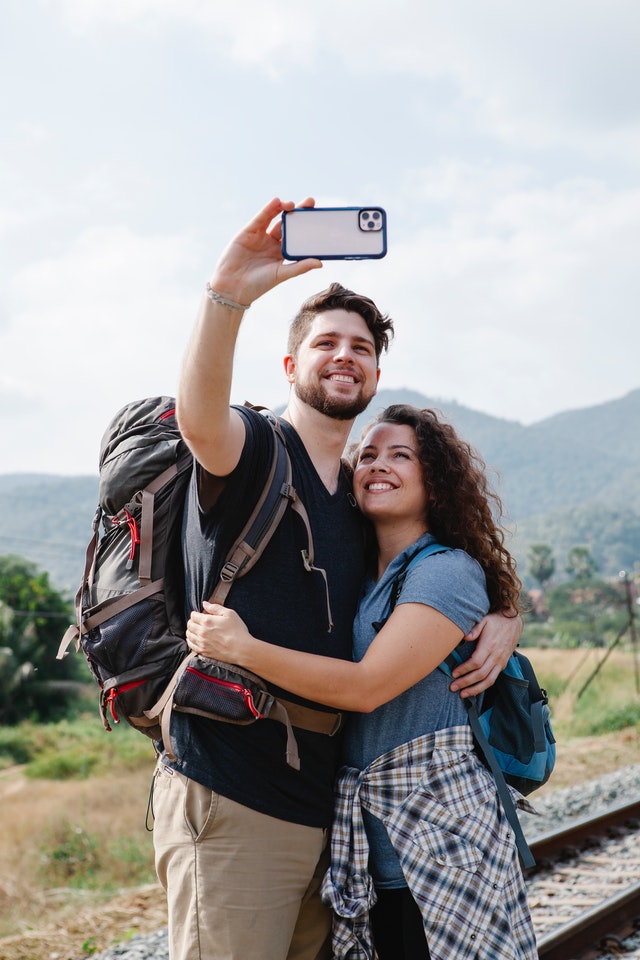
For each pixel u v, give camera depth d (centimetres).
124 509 268
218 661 256
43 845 952
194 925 256
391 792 275
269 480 261
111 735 1833
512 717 294
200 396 237
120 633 261
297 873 265
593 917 490
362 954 275
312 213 246
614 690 1927
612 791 927
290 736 258
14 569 2628
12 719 2138
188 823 258
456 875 262
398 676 265
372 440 302
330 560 278
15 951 546
